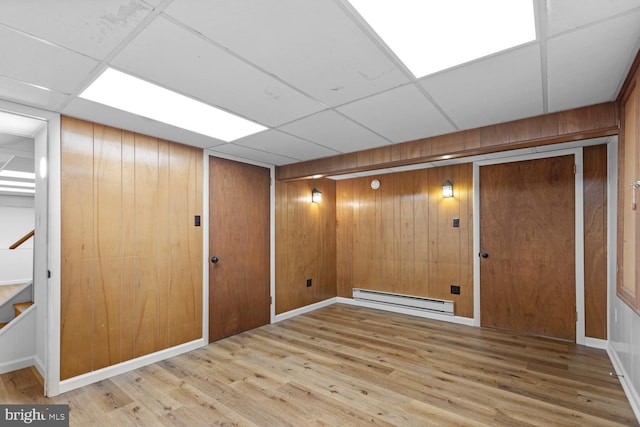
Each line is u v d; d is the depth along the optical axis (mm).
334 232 5539
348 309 5035
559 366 2900
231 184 3873
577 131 2395
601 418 2119
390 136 3115
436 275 4484
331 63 1763
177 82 1977
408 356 3168
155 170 3125
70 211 2561
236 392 2502
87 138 2666
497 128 2746
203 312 3502
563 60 1734
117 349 2811
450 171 4402
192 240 3422
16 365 2854
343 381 2668
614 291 3035
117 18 1363
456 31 1487
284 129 2898
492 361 3027
